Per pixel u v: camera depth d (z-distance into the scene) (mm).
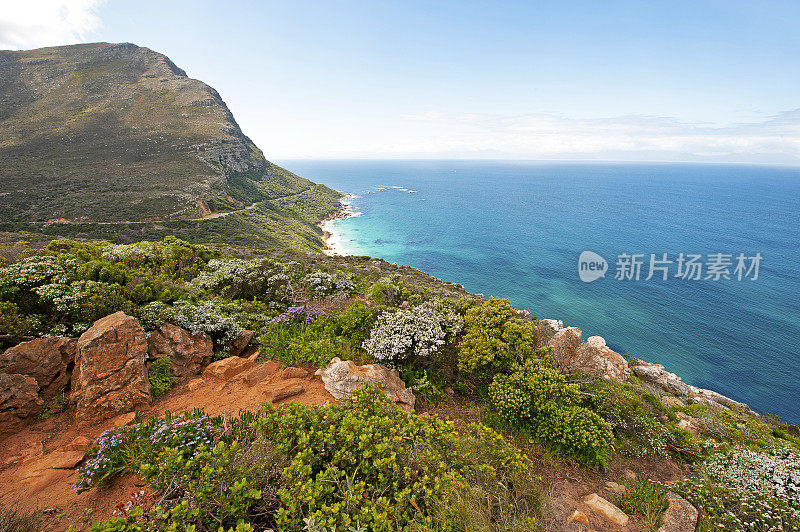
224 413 5734
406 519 3762
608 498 5379
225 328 8227
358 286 14242
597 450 5984
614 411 7285
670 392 15102
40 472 4316
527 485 4832
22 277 7527
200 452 3994
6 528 3367
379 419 4988
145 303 8344
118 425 5281
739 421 10297
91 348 5574
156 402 6039
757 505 5297
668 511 5051
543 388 6566
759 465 6238
